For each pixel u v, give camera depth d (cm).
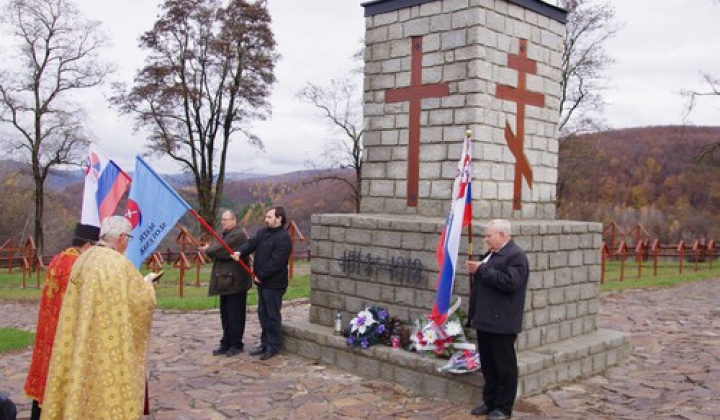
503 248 609
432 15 799
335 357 803
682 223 4512
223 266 854
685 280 1806
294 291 1523
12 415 481
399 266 771
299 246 3047
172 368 811
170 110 3164
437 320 636
